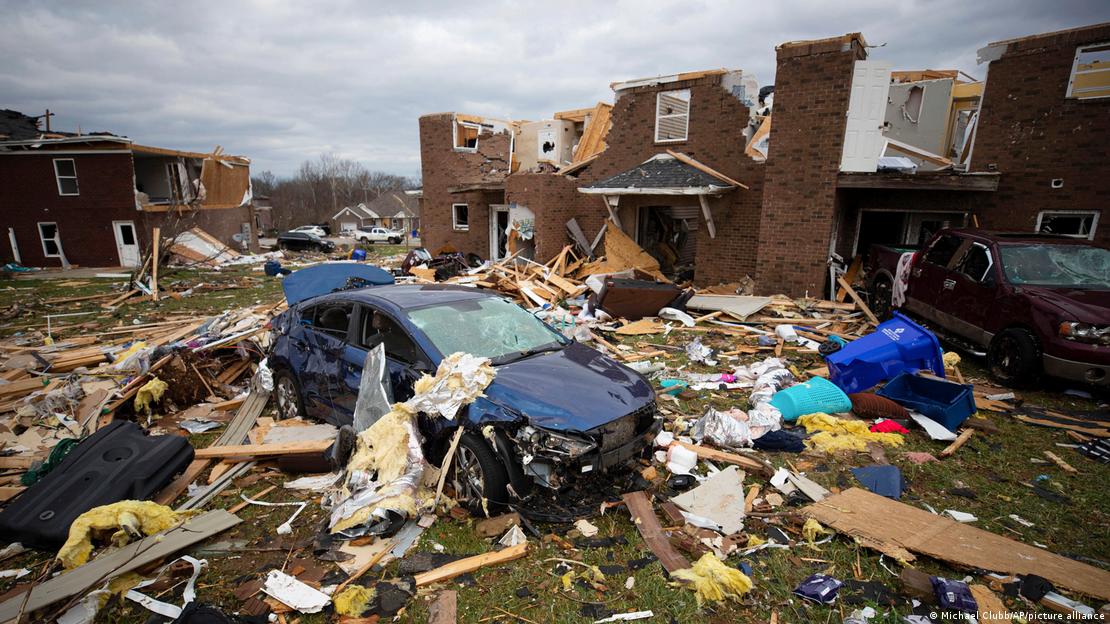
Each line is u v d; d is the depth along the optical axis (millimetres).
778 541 3732
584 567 3471
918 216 13570
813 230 12094
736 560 3547
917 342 6301
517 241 18688
